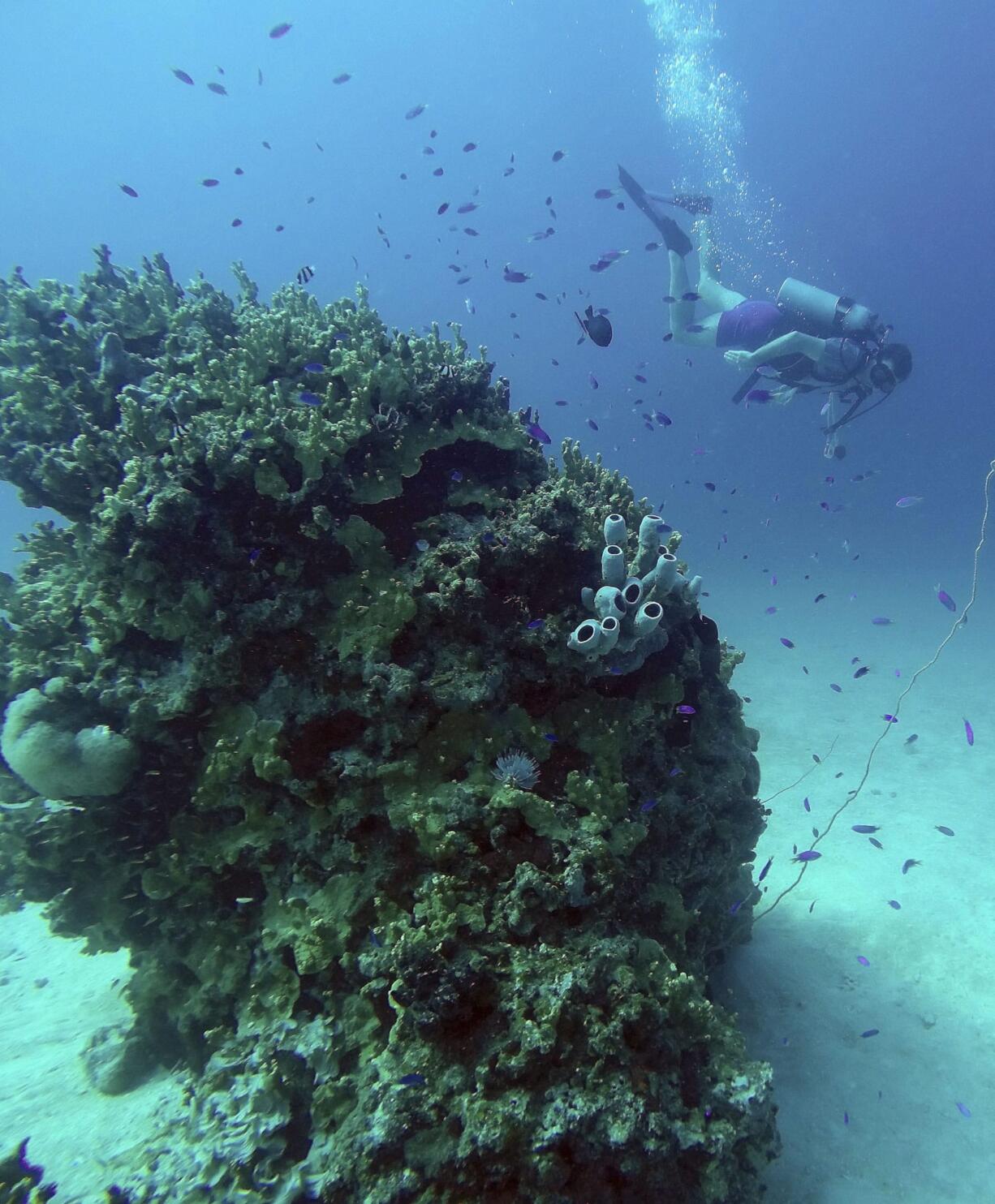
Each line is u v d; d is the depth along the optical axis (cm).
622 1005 262
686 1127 249
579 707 373
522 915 281
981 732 862
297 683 346
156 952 344
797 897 558
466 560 359
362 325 471
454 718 339
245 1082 272
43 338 456
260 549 360
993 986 440
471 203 744
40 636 364
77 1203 268
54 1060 382
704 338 1223
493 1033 255
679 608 390
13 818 331
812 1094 371
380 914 293
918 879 562
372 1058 265
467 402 445
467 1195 225
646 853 357
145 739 332
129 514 339
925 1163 331
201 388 390
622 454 5622
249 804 330
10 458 416
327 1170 233
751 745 458
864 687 1080
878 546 2842
